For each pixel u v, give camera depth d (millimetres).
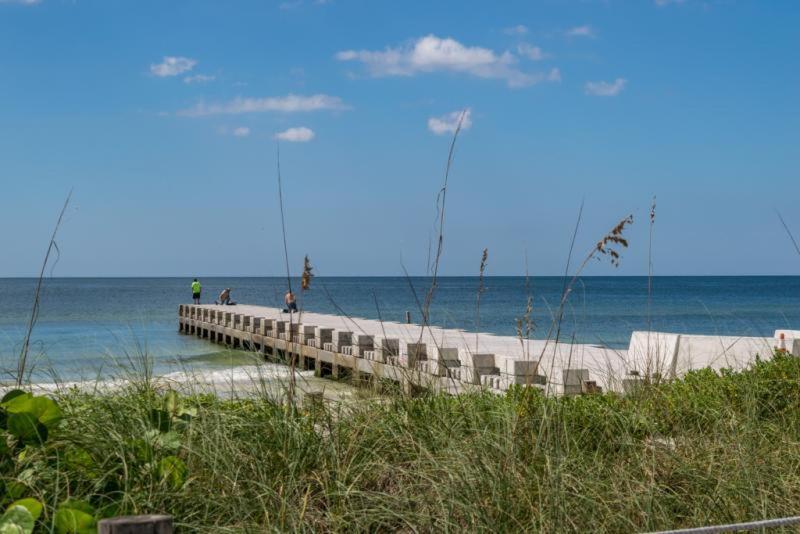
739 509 5523
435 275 7477
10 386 6480
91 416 5625
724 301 98188
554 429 6273
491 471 5289
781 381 9281
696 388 9062
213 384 7293
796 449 6777
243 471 5324
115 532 3053
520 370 13867
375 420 6430
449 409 6758
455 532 4820
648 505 5195
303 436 5832
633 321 50188
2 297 118812
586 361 16219
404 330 29656
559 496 5035
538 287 137125
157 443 5332
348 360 22766
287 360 7352
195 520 4812
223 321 42719
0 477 4648
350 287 169125
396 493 5367
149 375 6672
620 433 6832
